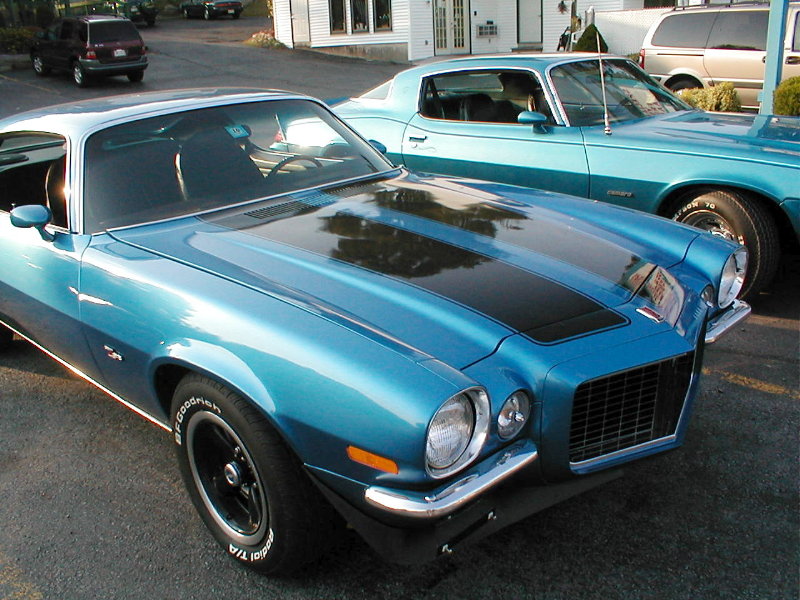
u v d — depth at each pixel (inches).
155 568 108.4
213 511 108.3
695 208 192.9
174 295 104.7
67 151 132.0
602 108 219.0
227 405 95.8
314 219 126.1
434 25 968.9
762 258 185.3
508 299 99.8
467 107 233.6
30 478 132.3
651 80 241.8
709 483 121.1
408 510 82.4
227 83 780.6
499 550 108.1
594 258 113.6
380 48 967.0
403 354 86.6
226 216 129.3
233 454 102.4
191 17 1454.2
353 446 85.1
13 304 146.6
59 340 135.3
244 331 95.3
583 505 117.2
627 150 199.0
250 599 101.7
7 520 120.9
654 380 97.3
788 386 151.6
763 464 125.5
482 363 88.5
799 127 207.6
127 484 129.4
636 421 98.3
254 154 143.4
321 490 91.4
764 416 140.6
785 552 104.6
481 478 85.1
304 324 93.0
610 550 106.9
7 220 144.1
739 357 165.8
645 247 124.3
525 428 90.7
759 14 435.8
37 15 1079.6
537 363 89.8
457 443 83.5
